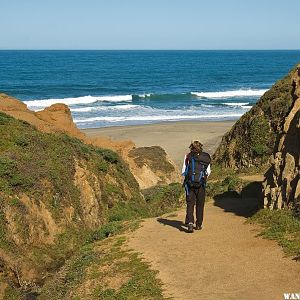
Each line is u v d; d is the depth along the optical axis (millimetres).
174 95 89812
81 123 58125
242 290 7473
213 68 181625
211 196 16531
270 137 23359
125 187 22719
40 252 15523
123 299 8242
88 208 19125
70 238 16781
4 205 15359
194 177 11008
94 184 20297
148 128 53875
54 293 10500
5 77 126500
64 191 18094
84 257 11242
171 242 10570
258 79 135250
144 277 8812
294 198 10406
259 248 9234
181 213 13773
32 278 14477
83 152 21500
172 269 8914
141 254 10062
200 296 7512
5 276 13766
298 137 11227
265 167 21641
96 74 143875
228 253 9273
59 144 20469
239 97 90938
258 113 24859
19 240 15133
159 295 7898
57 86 105375
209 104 79188
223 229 11008
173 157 41125
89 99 81750
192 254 9539
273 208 11070
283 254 8648
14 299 13055
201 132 51688
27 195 16547
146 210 21859
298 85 15438
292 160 11086
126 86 110438
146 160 32125
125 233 12242
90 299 8859
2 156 17250
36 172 17531
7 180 16328
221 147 28234
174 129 53375
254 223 10906
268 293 7223
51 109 29922
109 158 23156
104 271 9805
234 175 21453
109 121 60031
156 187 28109
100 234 13461
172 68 179000
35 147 19062
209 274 8367
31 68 164500
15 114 25734
